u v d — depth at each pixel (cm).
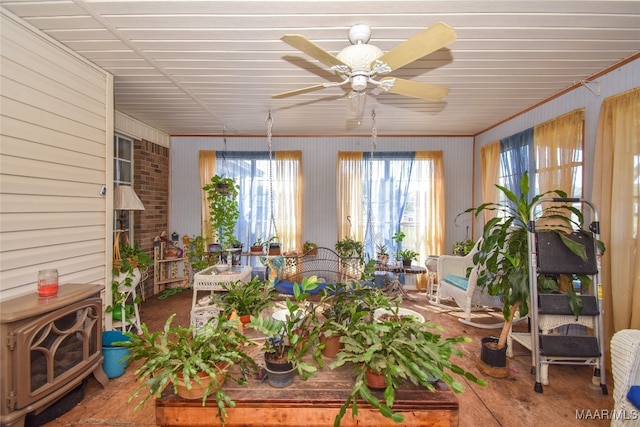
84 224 231
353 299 181
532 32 197
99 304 207
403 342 135
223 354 133
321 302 179
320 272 448
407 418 129
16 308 160
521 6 171
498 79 267
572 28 192
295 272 443
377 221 473
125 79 271
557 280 233
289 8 175
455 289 347
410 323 149
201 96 312
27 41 188
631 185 219
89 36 204
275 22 188
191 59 235
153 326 317
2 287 175
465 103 328
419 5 171
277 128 439
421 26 190
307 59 235
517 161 359
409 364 128
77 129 225
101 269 247
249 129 446
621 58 229
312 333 151
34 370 165
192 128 442
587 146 267
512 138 369
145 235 412
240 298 202
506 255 234
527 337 252
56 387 173
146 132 418
